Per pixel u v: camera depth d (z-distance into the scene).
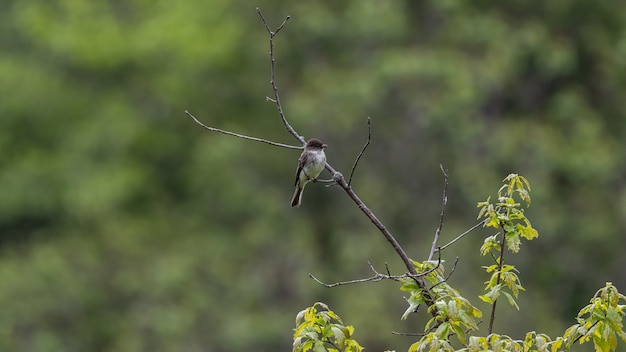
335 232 26.75
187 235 28.39
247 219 28.70
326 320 6.41
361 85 26.58
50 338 23.58
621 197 26.81
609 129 28.88
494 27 27.94
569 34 29.28
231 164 29.39
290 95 29.11
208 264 26.39
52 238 29.00
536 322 21.52
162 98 32.78
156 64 32.59
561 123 27.86
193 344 24.17
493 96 28.19
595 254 25.44
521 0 29.19
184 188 31.58
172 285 25.16
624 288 25.22
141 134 32.25
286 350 24.58
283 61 29.44
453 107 26.14
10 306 23.81
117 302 25.11
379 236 25.45
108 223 27.97
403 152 26.41
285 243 26.50
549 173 26.53
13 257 27.98
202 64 30.73
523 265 24.72
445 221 25.14
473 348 6.13
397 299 22.58
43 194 31.48
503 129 26.91
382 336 21.95
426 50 27.75
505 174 26.45
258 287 25.84
